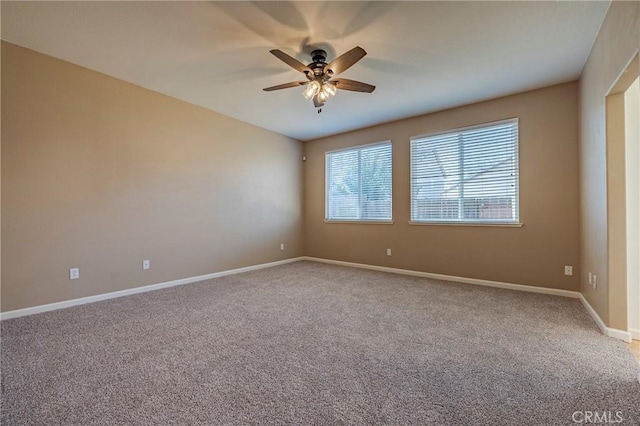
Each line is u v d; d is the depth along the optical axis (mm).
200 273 4242
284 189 5656
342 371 1821
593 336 2301
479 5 2127
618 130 2271
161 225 3799
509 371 1810
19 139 2725
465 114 4094
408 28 2396
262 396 1577
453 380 1720
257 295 3473
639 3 1659
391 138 4852
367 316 2773
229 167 4641
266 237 5285
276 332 2408
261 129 5199
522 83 3408
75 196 3070
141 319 2691
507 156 3793
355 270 4973
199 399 1552
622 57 1921
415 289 3736
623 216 2256
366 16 2252
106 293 3297
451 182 4250
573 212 3365
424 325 2549
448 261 4258
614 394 1574
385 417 1414
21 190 2742
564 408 1466
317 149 5918
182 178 4023
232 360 1956
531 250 3627
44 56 2848
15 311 2707
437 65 2996
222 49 2734
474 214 4051
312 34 2482
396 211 4785
